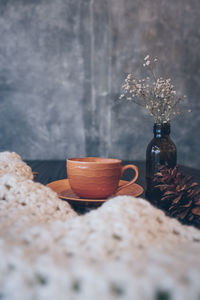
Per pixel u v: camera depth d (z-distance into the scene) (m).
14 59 1.65
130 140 1.74
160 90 0.65
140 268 0.19
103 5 1.63
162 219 0.29
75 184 0.55
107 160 0.59
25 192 0.36
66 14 1.63
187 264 0.19
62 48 1.65
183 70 1.71
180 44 1.69
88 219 0.27
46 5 1.62
